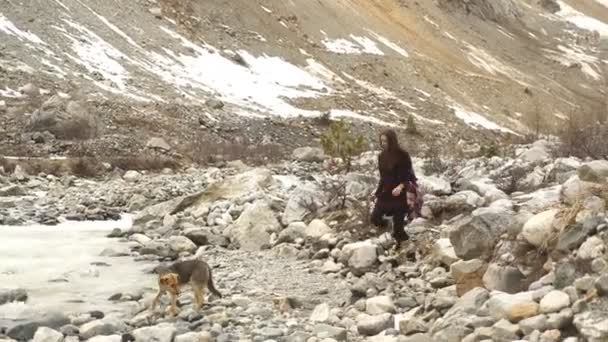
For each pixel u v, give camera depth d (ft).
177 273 26.45
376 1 241.76
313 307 27.50
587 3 355.36
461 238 27.66
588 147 51.62
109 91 123.34
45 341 22.38
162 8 168.14
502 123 192.54
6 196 61.31
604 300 19.54
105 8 154.92
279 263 35.68
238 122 127.13
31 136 92.43
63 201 58.29
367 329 23.59
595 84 262.47
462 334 20.97
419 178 42.14
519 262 25.07
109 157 87.15
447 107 188.24
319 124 139.23
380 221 34.09
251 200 47.09
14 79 113.91
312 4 211.41
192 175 77.92
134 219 48.14
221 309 26.32
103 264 35.76
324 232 37.93
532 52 274.57
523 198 34.68
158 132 109.70
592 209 24.53
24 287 30.83
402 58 207.21
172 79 141.28
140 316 25.36
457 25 261.65
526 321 20.02
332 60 188.65
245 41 175.73
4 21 132.26
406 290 28.32
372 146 125.70
